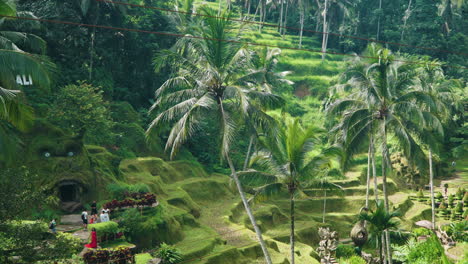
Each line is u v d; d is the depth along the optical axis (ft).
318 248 137.49
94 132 133.90
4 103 47.93
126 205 110.42
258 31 325.01
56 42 162.91
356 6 342.64
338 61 312.71
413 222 176.14
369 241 108.37
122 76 196.44
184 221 130.72
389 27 345.72
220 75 86.79
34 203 59.93
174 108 84.43
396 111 111.45
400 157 223.10
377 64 108.88
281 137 87.30
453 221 177.27
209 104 79.56
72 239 63.36
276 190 89.04
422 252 119.96
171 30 206.90
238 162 209.56
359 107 118.83
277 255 122.01
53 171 113.09
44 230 59.98
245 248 118.11
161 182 157.79
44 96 147.33
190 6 211.41
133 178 146.41
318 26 353.72
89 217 110.42
